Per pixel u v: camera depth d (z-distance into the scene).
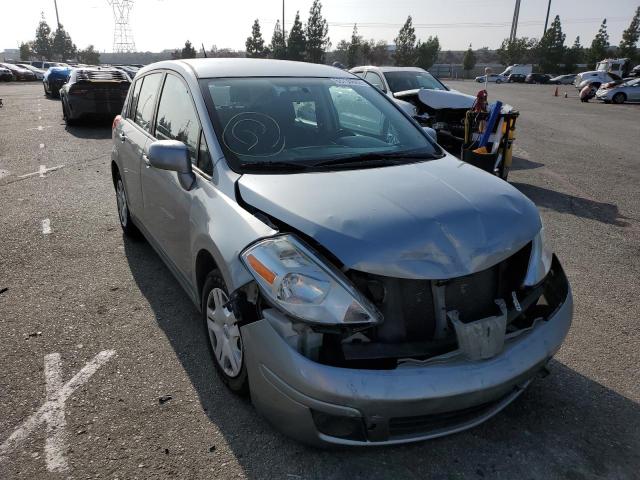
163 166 3.01
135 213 4.55
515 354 2.37
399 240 2.31
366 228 2.35
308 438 2.32
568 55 80.12
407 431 2.28
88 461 2.46
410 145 3.52
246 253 2.44
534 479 2.41
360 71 11.91
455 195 2.66
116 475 2.38
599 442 2.64
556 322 2.59
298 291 2.23
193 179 3.11
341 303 2.21
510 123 7.28
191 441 2.59
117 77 13.67
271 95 3.51
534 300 2.62
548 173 8.93
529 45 88.50
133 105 4.71
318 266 2.27
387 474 2.42
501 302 2.42
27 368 3.15
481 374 2.24
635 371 3.25
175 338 3.49
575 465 2.49
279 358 2.25
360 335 2.29
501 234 2.48
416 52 79.94
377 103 3.90
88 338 3.48
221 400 2.88
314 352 2.23
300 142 3.27
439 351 2.29
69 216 5.95
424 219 2.42
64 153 9.69
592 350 3.48
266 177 2.83
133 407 2.82
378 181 2.79
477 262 2.36
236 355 2.76
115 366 3.18
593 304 4.14
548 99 30.33
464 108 9.12
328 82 3.85
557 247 5.40
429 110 9.43
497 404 2.49
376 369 2.18
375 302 2.31
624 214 6.60
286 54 63.56
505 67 88.38
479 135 7.64
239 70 3.68
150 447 2.55
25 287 4.20
